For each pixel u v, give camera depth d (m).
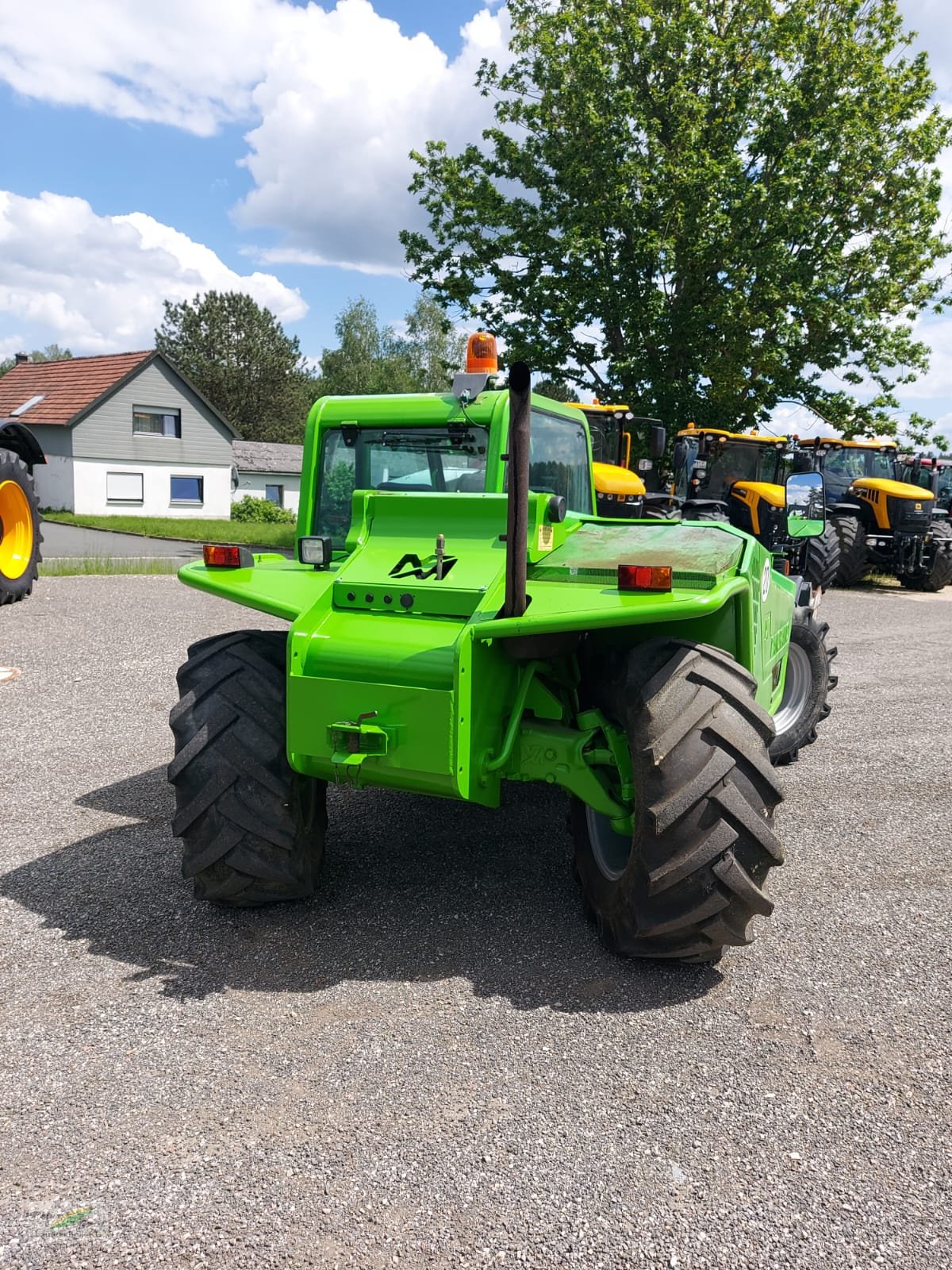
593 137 17.34
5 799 4.40
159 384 35.44
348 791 4.63
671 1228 1.91
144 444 35.31
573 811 3.31
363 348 69.94
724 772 2.63
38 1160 2.07
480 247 19.38
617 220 17.48
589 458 4.71
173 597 10.51
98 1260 1.81
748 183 17.12
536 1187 2.02
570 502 4.46
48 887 3.46
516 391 2.57
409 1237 1.88
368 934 3.14
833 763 5.29
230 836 3.00
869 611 12.12
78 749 5.16
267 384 61.09
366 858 3.79
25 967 2.89
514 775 3.03
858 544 14.72
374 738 2.71
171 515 36.50
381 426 3.91
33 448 9.83
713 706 2.70
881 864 3.86
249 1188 2.00
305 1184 2.01
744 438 13.00
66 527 26.70
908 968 3.00
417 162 19.77
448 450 3.86
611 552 3.09
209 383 59.78
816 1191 2.02
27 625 8.48
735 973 2.95
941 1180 2.06
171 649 7.71
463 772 2.75
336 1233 1.88
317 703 2.81
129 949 3.01
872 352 18.53
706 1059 2.49
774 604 4.25
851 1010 2.75
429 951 3.03
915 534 14.83
